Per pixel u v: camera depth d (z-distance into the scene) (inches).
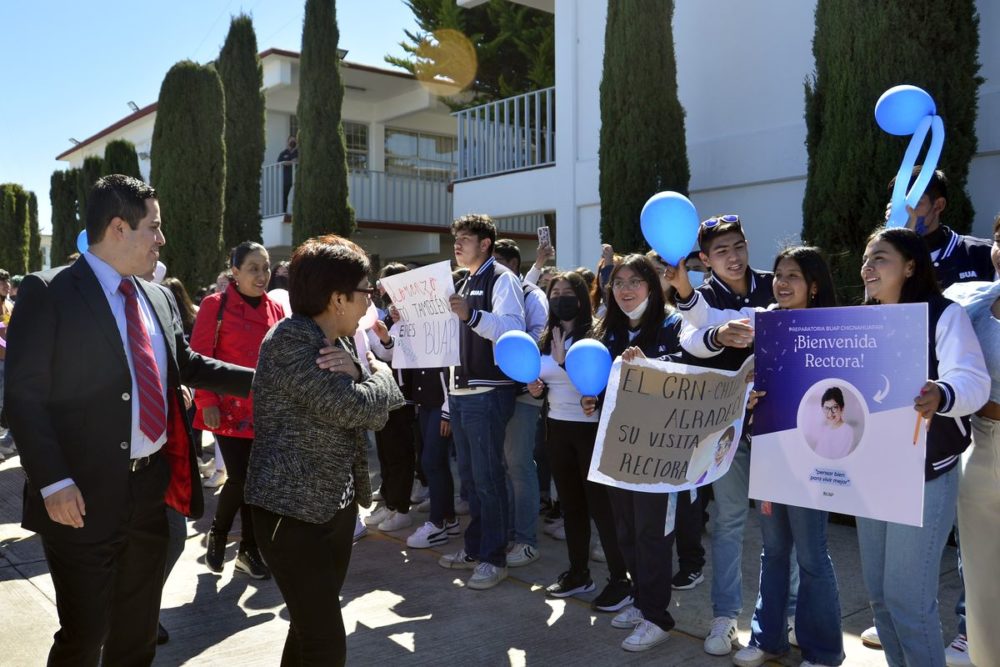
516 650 152.8
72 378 107.2
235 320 190.9
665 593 151.4
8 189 965.2
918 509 109.3
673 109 311.3
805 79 282.4
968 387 105.7
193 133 424.5
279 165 641.0
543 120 564.1
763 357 124.5
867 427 114.0
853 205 236.1
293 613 104.3
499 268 190.9
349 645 156.3
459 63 770.2
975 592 122.2
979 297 120.6
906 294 117.1
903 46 228.4
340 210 483.2
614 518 161.3
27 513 108.4
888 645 123.2
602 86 323.0
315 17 480.1
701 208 331.0
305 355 102.4
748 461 147.2
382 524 234.8
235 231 507.8
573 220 381.4
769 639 141.8
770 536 140.4
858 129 235.3
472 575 192.2
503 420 187.6
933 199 170.1
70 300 108.1
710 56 324.8
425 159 769.6
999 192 248.7
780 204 303.7
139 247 113.3
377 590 185.9
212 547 197.5
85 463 107.9
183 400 128.5
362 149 736.3
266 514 104.0
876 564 120.2
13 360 103.6
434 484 219.1
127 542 115.1
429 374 215.6
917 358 109.7
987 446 117.7
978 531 120.8
